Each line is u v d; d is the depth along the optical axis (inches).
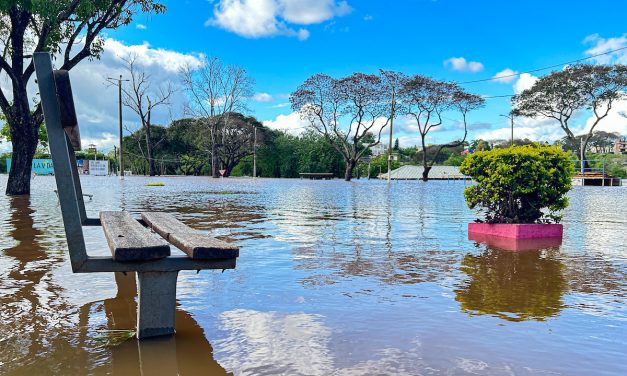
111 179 1302.9
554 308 112.0
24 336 93.2
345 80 1632.6
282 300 118.6
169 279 93.2
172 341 90.0
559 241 221.6
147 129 1921.8
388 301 117.9
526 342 89.6
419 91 1577.3
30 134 576.4
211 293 125.1
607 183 1386.6
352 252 190.1
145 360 80.9
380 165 2554.1
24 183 576.7
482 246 206.2
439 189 901.8
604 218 341.7
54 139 88.4
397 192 764.6
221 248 90.9
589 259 175.8
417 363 79.4
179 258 92.0
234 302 116.6
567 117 1606.8
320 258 176.4
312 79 1683.1
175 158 2541.8
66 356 82.7
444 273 150.9
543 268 158.6
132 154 2319.1
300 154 2397.9
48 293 125.3
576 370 76.9
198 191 719.1
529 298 120.6
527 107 1658.5
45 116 88.8
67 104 89.1
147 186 863.7
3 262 164.6
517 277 144.6
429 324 100.1
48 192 625.3
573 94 1518.2
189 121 2397.9
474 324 100.1
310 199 557.6
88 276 144.5
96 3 532.4
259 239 225.8
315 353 84.0
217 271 152.4
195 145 2353.6
